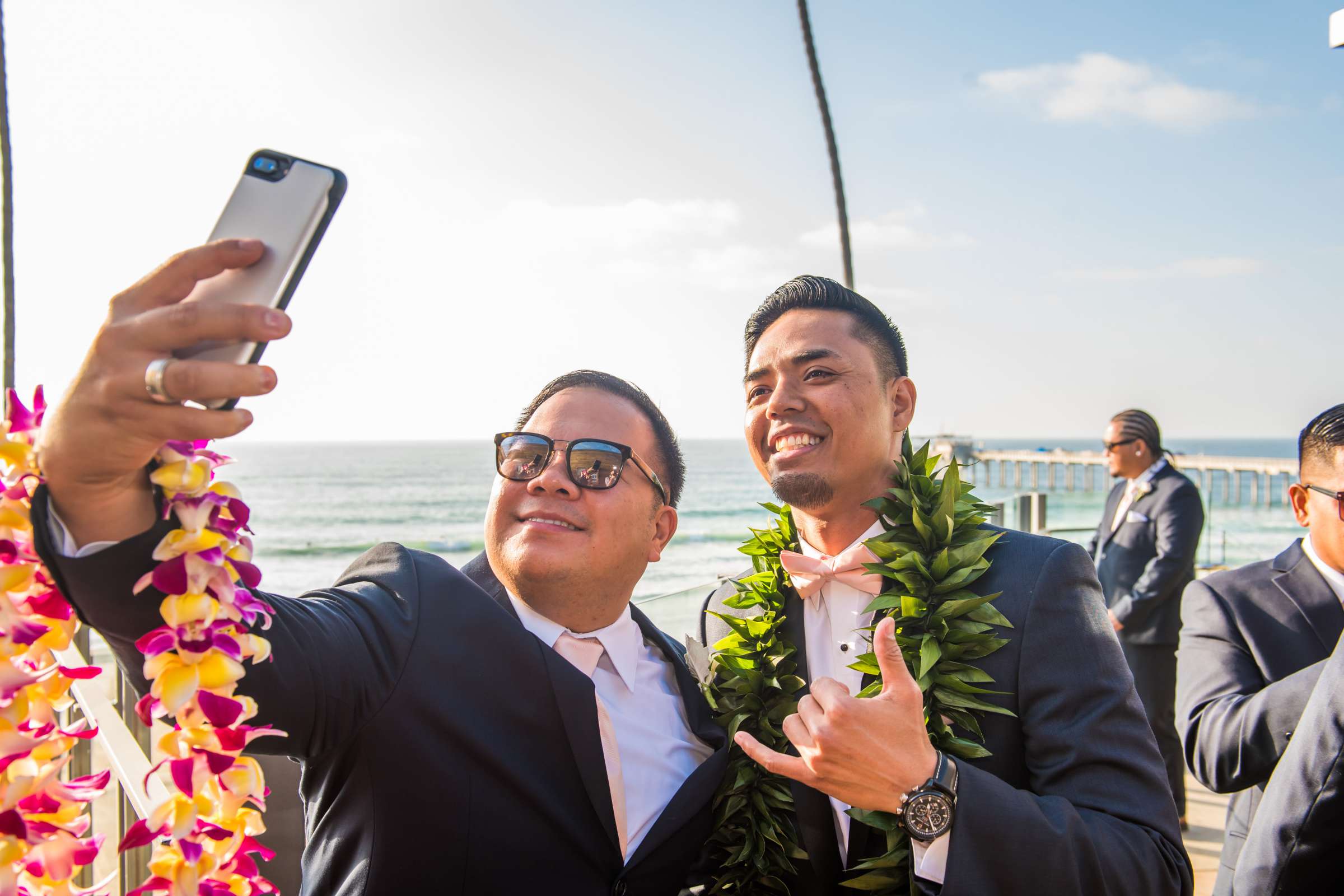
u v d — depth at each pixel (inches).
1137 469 205.5
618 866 62.5
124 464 34.3
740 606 83.1
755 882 71.6
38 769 37.2
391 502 1558.8
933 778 56.9
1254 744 84.7
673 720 75.4
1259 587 98.9
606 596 71.3
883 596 73.0
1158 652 187.8
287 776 81.0
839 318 77.6
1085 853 57.2
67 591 36.3
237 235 35.6
